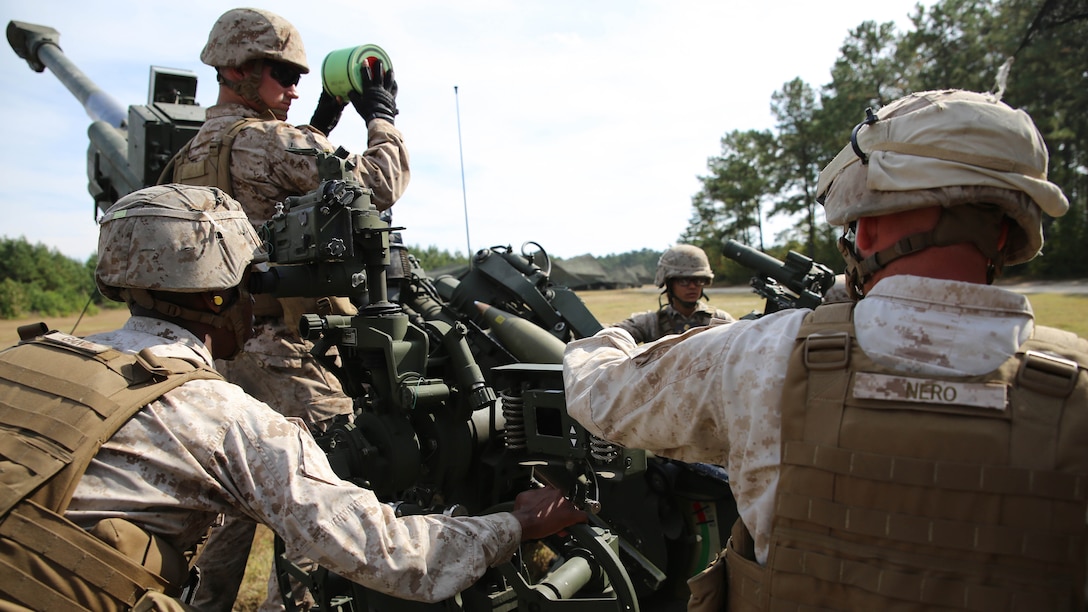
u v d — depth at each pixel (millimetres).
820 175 1525
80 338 1950
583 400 1722
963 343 1241
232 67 3506
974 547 1155
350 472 2703
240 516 1894
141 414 1760
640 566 3162
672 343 1606
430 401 2705
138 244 1991
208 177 3479
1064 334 1293
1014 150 1245
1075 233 25812
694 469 3318
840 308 1401
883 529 1216
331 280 2646
